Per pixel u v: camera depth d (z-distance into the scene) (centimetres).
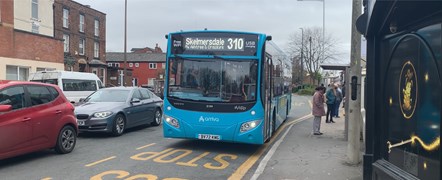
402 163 332
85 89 1831
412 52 313
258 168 764
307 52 6334
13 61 2192
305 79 7138
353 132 802
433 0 267
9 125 711
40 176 669
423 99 294
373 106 388
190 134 910
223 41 915
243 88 895
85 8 4034
